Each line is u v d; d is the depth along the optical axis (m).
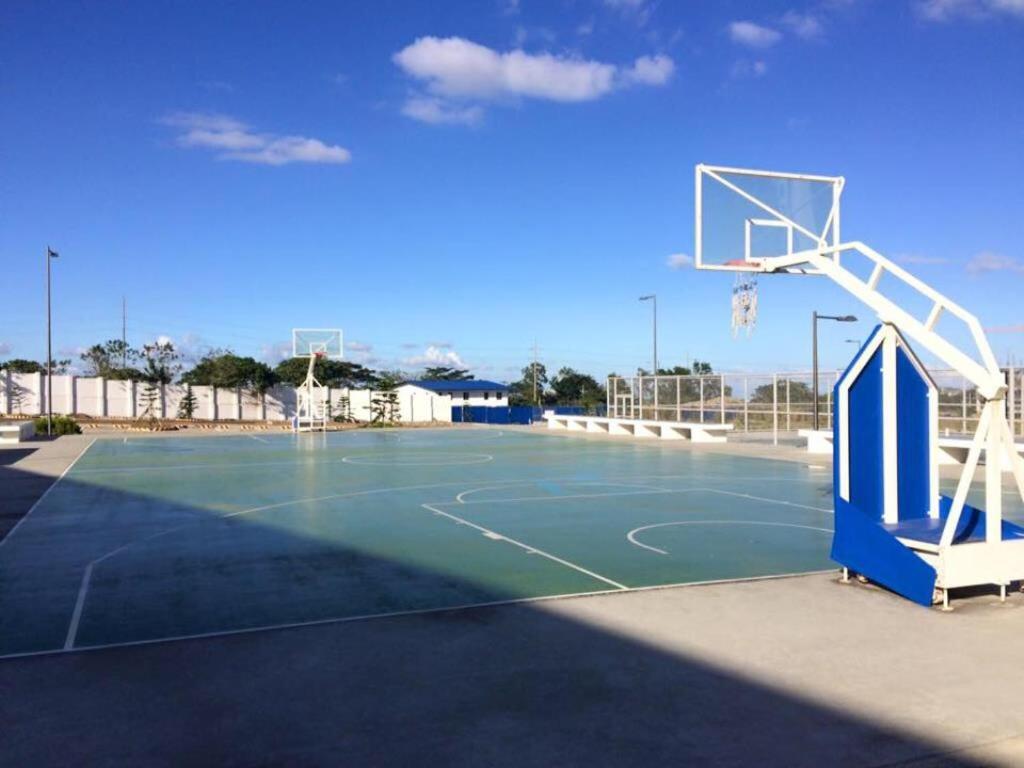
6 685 5.22
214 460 22.73
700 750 4.28
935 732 4.51
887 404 8.19
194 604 7.20
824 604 7.10
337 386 76.25
